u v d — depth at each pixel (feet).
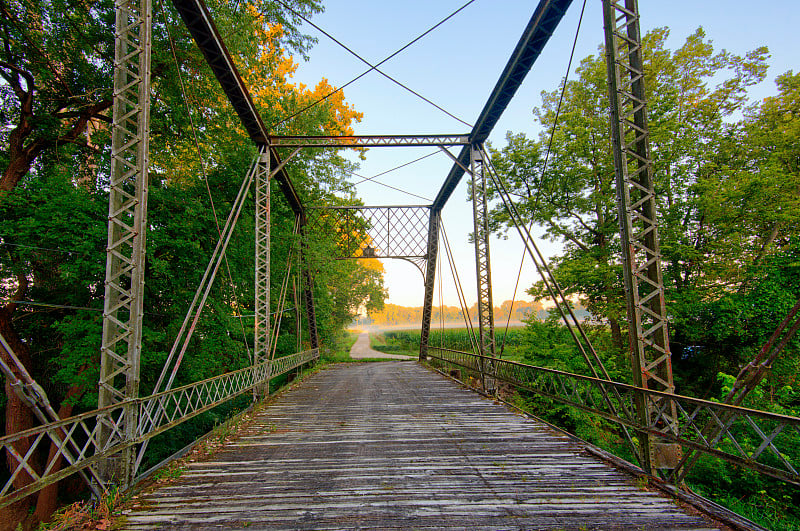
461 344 88.02
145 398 15.19
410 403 29.68
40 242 24.00
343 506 12.21
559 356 51.16
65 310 29.53
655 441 14.34
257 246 33.47
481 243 35.70
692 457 13.10
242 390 26.37
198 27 23.52
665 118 46.91
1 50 28.55
